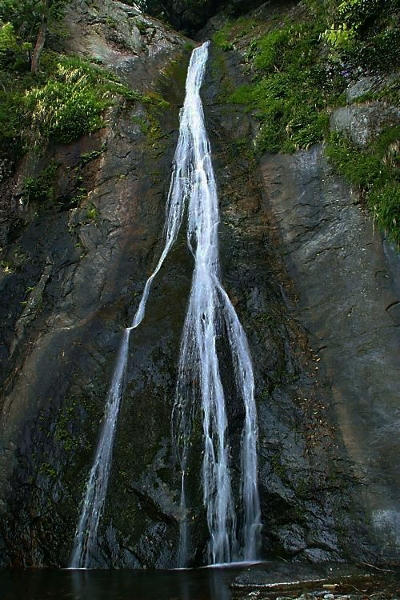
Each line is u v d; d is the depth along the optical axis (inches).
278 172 450.9
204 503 273.7
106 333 354.6
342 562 241.6
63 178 473.4
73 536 270.2
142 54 717.9
